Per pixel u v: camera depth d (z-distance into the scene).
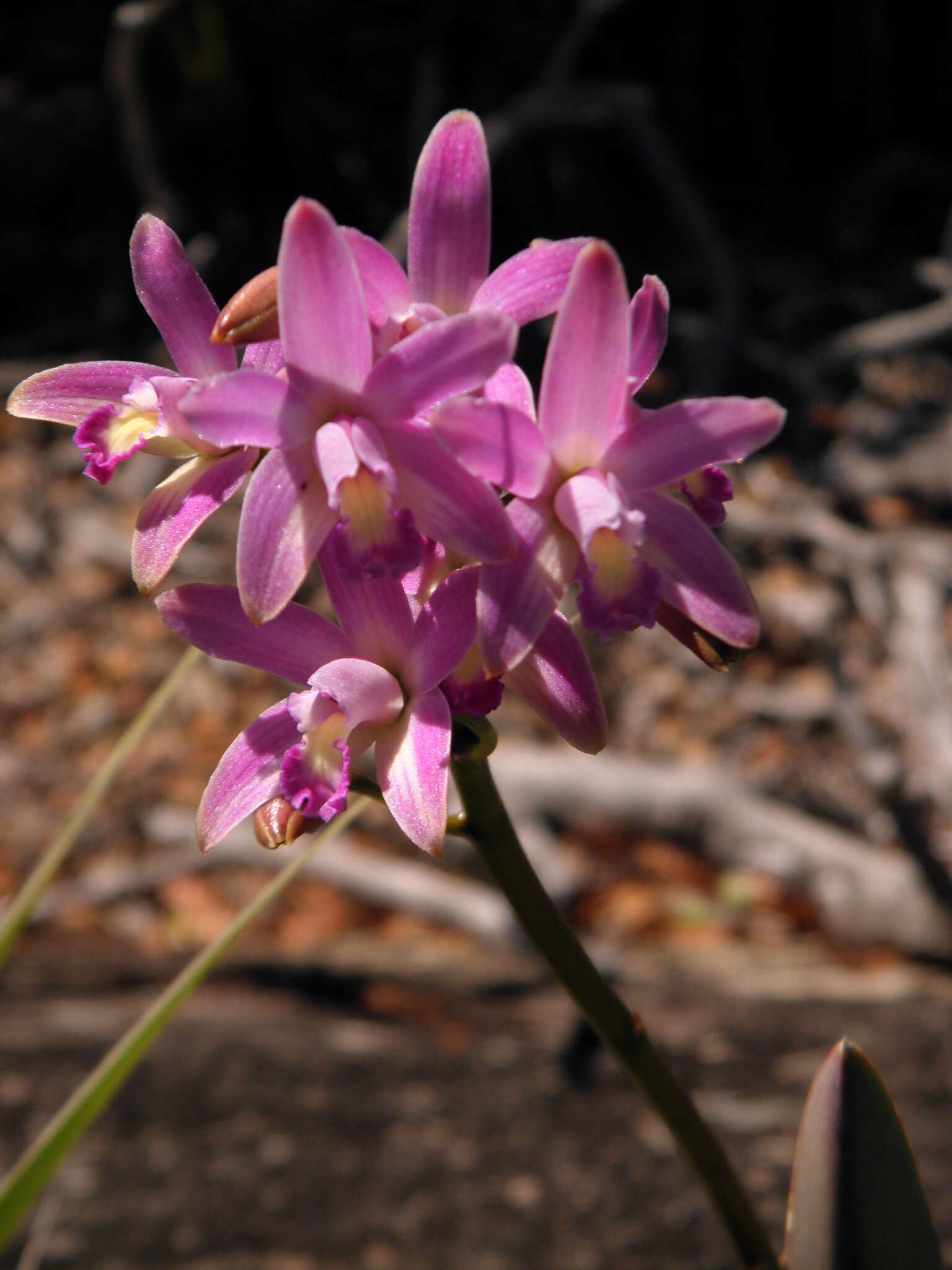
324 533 0.42
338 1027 1.05
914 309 2.27
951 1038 1.00
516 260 0.43
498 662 0.42
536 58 2.48
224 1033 1.00
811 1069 0.94
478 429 0.42
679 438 0.42
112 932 1.40
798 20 2.49
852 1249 0.44
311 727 0.43
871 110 2.57
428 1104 0.87
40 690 1.71
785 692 1.63
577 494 0.42
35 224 2.46
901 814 1.23
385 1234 0.69
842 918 1.34
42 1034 0.98
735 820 1.43
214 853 1.46
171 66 2.38
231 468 0.44
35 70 2.47
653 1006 1.11
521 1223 0.70
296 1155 0.78
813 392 1.98
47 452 2.06
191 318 0.45
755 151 2.61
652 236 2.52
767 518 1.76
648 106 2.04
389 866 1.43
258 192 2.48
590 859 1.44
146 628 1.80
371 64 2.47
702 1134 0.46
